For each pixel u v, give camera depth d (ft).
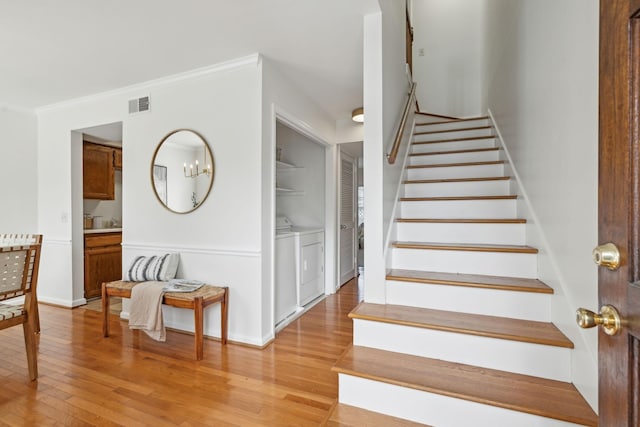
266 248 8.98
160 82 10.01
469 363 5.37
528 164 7.18
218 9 6.61
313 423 5.49
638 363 1.88
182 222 9.75
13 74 9.61
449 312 6.22
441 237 8.02
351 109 12.87
